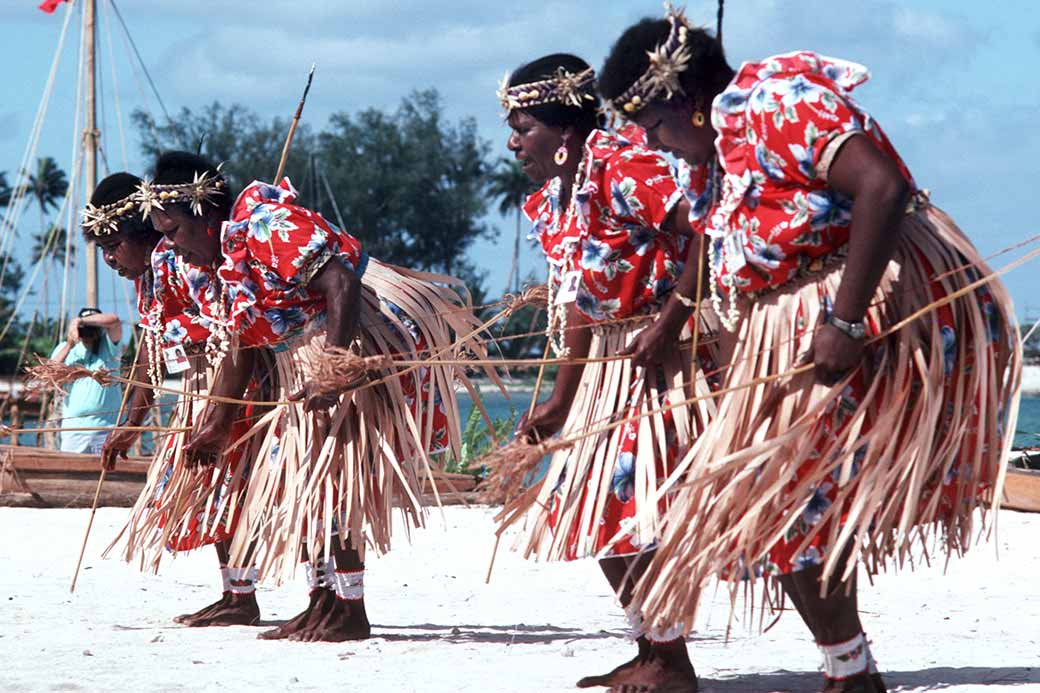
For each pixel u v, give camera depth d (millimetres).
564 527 5402
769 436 4777
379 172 106875
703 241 5055
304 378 6941
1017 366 4777
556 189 5801
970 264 4766
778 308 4828
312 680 5723
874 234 4418
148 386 7332
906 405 4664
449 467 14203
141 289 7676
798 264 4754
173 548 7496
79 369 7379
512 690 5445
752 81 4727
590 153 5391
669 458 5293
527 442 5750
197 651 6543
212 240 7141
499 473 5219
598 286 5434
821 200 4598
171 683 5656
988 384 4734
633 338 5465
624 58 5004
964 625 7160
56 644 6715
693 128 5000
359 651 6543
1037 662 5969
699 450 4953
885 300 4695
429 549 10930
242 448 7344
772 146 4613
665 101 4977
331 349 6133
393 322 7102
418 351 7141
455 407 7320
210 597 8492
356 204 105562
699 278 5043
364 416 6922
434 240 109938
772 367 4805
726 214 4840
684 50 4875
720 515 4727
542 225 5922
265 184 7035
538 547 5566
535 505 5832
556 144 5684
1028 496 13250
